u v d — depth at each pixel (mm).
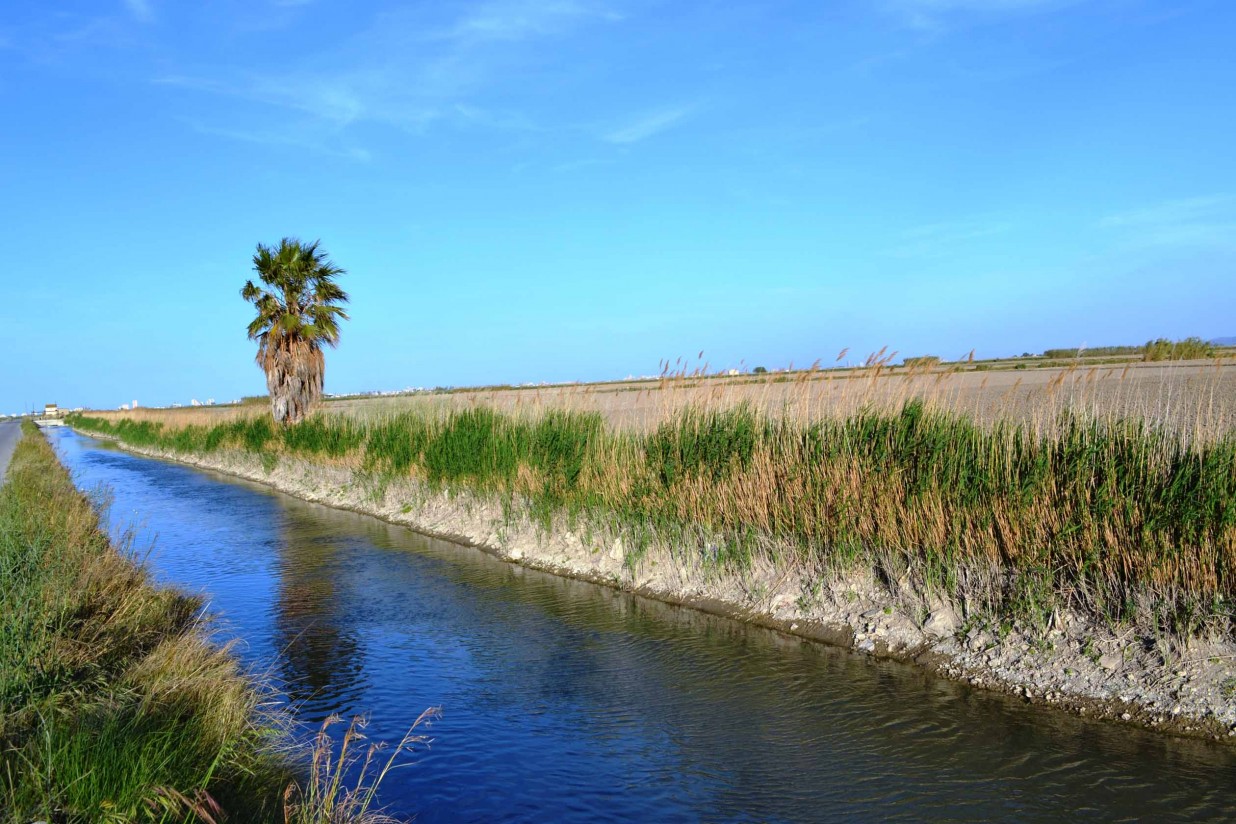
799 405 10562
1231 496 6633
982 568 7988
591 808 5254
